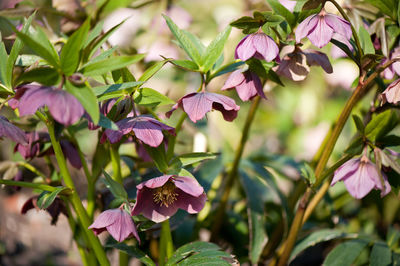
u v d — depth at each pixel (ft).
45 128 2.73
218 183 3.51
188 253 2.56
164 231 2.63
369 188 2.40
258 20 2.45
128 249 2.56
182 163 2.45
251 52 2.41
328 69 2.57
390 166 2.47
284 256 2.77
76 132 2.83
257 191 3.22
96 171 2.75
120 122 2.38
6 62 2.41
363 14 2.77
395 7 2.64
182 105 2.47
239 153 3.22
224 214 3.45
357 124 2.48
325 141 3.05
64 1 2.92
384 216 3.58
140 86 2.56
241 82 2.53
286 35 2.52
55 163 3.57
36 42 2.17
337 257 2.96
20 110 2.13
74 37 2.19
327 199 3.34
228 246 3.44
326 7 3.25
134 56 2.26
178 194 2.45
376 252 2.96
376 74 2.47
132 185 3.04
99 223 2.35
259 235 3.08
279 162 3.51
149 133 2.33
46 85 2.22
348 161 2.48
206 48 2.54
